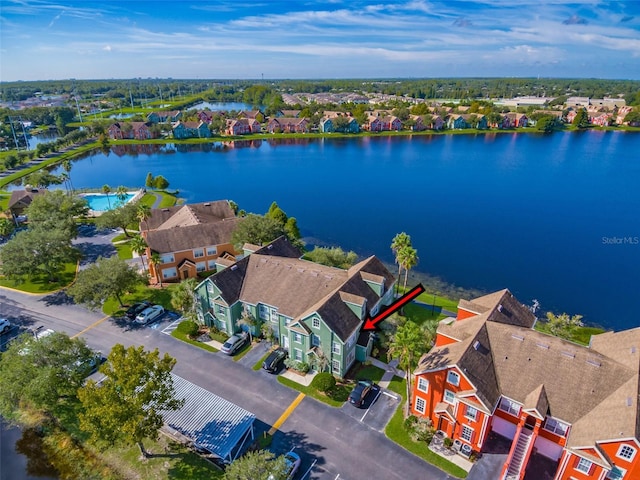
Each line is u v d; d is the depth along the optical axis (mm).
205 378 49312
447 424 40938
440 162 186375
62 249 71500
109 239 94188
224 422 39875
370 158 196750
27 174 158625
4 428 44000
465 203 128000
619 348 40656
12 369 42094
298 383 48656
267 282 57438
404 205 126438
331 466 38094
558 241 98625
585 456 33000
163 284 72875
